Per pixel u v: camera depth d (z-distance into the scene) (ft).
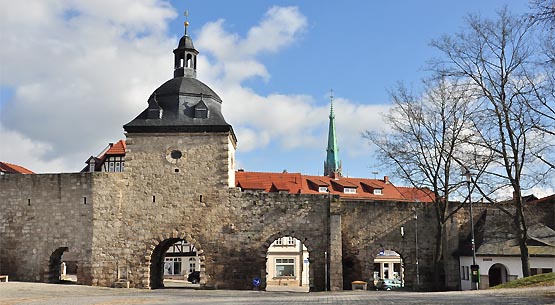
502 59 113.29
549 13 58.03
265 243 134.41
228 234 134.31
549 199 144.97
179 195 134.92
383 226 140.26
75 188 136.67
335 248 132.87
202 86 144.77
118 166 217.56
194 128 135.54
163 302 87.45
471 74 117.19
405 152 135.74
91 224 134.72
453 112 131.75
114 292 118.01
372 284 138.51
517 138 115.24
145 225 134.21
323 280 134.00
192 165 135.64
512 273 132.36
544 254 131.03
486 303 63.93
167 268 234.38
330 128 418.72
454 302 66.85
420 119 134.72
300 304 73.36
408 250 140.05
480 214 145.48
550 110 99.25
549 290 79.92
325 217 136.26
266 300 86.69
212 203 134.82
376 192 249.55
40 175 138.41
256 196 135.85
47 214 136.67
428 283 139.44
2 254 136.46
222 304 77.56
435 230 141.28
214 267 133.28
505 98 113.39
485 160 122.11
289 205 135.95
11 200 138.31
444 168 134.31
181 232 133.90
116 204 135.13
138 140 136.87
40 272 134.82
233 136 144.15
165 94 141.38
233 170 150.51
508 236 138.21
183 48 146.61
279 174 246.68
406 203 141.79
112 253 133.59
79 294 108.99
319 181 247.91
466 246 140.26
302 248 232.73
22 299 92.73
